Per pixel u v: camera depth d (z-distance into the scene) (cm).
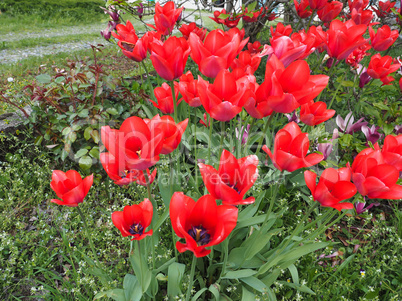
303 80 125
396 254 258
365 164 130
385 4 375
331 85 418
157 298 214
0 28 1377
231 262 207
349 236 283
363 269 246
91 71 327
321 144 274
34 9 1656
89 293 209
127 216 139
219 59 142
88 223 265
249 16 307
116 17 353
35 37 1273
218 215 113
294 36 214
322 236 262
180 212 111
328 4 268
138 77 450
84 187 151
